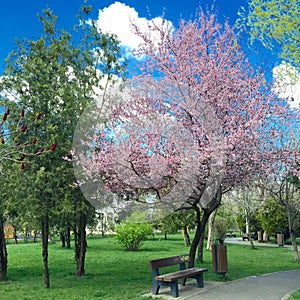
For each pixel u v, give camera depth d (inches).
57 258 797.9
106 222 479.5
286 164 434.3
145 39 435.8
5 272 503.8
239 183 438.3
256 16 286.8
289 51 276.8
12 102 420.5
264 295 352.5
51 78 451.8
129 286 428.5
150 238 1582.2
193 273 383.2
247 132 390.3
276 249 1003.9
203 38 439.8
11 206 423.5
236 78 423.5
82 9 494.9
